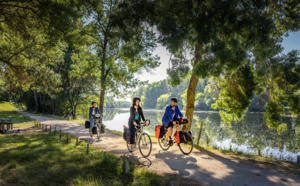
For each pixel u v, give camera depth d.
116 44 14.45
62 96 31.11
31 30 11.74
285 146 14.49
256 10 7.00
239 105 9.14
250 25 6.79
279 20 8.77
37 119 23.97
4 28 11.78
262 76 8.52
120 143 8.49
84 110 36.53
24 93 41.47
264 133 21.50
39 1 8.47
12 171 4.62
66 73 30.02
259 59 8.16
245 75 8.64
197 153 6.68
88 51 18.41
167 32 7.50
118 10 9.98
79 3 9.25
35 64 16.75
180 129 6.60
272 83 9.20
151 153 6.59
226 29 7.14
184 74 8.62
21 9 9.96
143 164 5.32
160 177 4.32
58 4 8.70
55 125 16.78
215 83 11.40
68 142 8.45
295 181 4.32
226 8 6.71
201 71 7.31
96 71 17.75
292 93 8.48
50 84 20.08
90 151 6.72
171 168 5.04
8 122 12.56
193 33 7.72
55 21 8.91
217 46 7.07
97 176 4.37
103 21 15.56
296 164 5.69
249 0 6.97
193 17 7.19
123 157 6.03
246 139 18.02
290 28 8.47
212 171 4.89
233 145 15.00
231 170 5.00
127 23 9.23
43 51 15.57
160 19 7.75
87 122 9.94
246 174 4.72
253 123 32.03
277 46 7.77
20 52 14.88
